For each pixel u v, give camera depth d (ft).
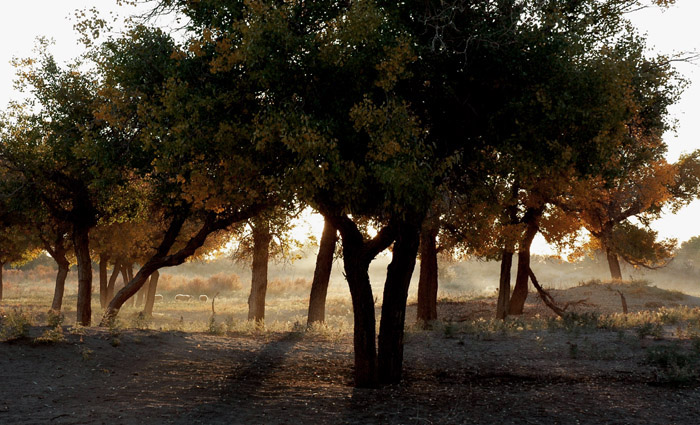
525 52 26.68
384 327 31.24
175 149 26.63
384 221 33.71
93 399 24.43
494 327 55.21
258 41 24.86
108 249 96.73
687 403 25.07
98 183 41.91
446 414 23.94
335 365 37.42
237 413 23.30
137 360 34.24
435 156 28.81
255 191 29.22
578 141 27.40
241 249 80.79
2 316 44.88
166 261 57.57
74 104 52.24
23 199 57.57
